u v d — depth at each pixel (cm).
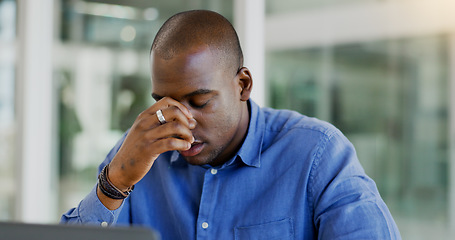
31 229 73
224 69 114
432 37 215
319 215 119
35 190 369
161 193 136
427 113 219
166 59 111
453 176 215
